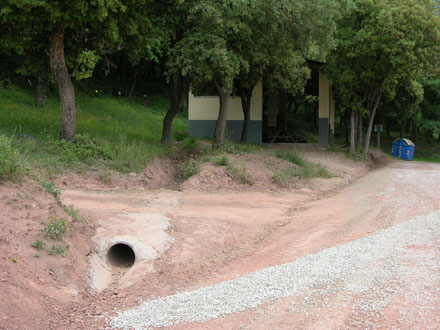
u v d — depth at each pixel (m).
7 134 12.98
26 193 6.94
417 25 20.81
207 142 21.69
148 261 7.22
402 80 25.67
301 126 43.41
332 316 4.45
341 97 25.45
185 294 5.66
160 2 15.78
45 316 4.88
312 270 6.08
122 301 5.73
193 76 16.23
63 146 12.96
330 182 16.55
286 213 11.42
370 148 30.45
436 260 5.98
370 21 21.78
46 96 25.72
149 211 9.70
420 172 19.25
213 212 10.48
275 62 18.02
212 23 15.03
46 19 12.52
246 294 5.34
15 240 5.83
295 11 15.56
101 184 11.77
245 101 23.00
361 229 8.73
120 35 14.77
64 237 6.66
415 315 4.27
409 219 9.03
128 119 26.00
